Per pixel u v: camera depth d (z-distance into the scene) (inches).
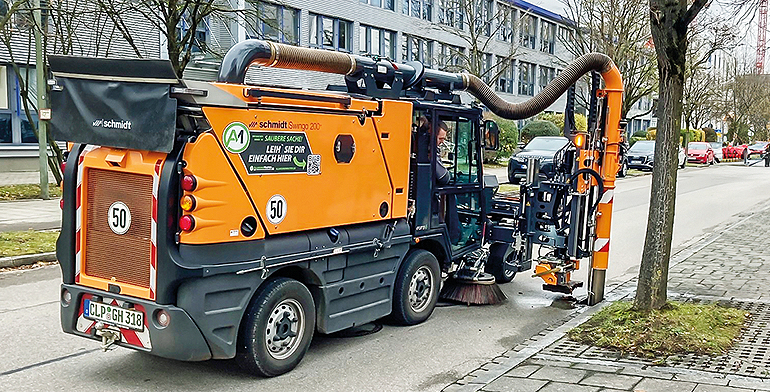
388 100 262.8
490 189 345.1
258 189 214.8
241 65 238.4
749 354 240.1
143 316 205.5
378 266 268.8
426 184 287.4
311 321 237.8
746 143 2544.3
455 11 1311.5
